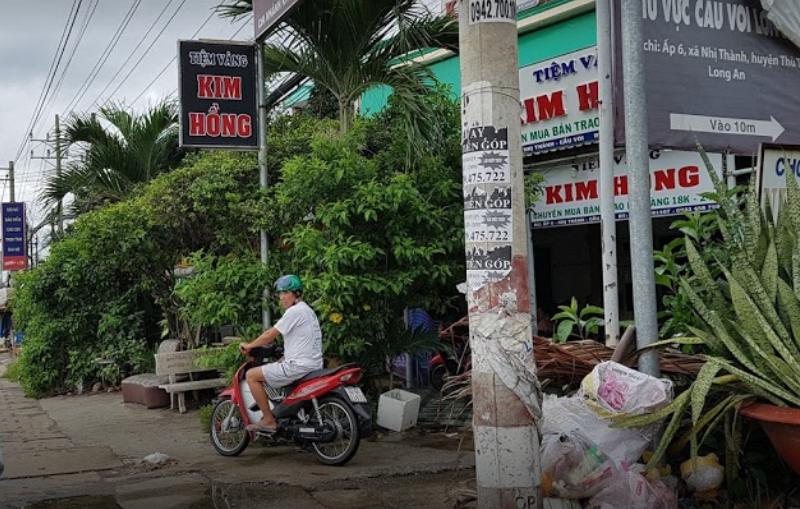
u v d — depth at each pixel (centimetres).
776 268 489
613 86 634
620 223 1145
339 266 820
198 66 923
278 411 752
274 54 973
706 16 671
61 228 1809
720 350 488
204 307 902
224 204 985
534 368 403
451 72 1246
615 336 621
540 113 1041
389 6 923
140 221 1106
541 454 450
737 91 683
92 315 1486
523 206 407
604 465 460
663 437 460
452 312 1027
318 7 927
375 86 977
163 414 1120
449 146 909
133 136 1530
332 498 615
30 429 1065
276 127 1129
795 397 442
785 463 500
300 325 759
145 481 698
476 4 403
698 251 604
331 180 833
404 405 865
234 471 725
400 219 835
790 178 520
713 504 499
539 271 1255
